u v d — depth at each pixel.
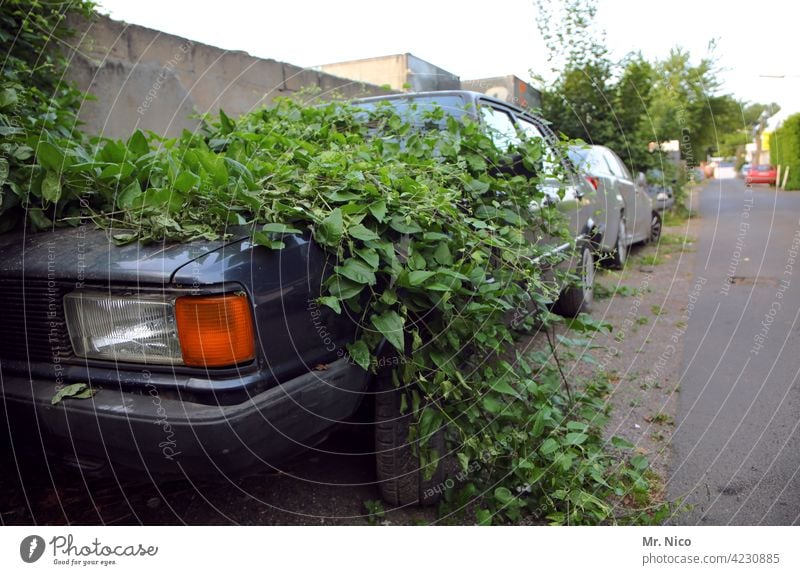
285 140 2.91
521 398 2.67
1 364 2.14
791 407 3.48
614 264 7.32
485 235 2.47
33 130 2.76
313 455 3.03
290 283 2.03
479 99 3.98
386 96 4.03
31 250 2.19
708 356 4.39
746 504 2.60
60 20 4.87
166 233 2.04
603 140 8.65
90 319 2.01
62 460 2.08
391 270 2.18
